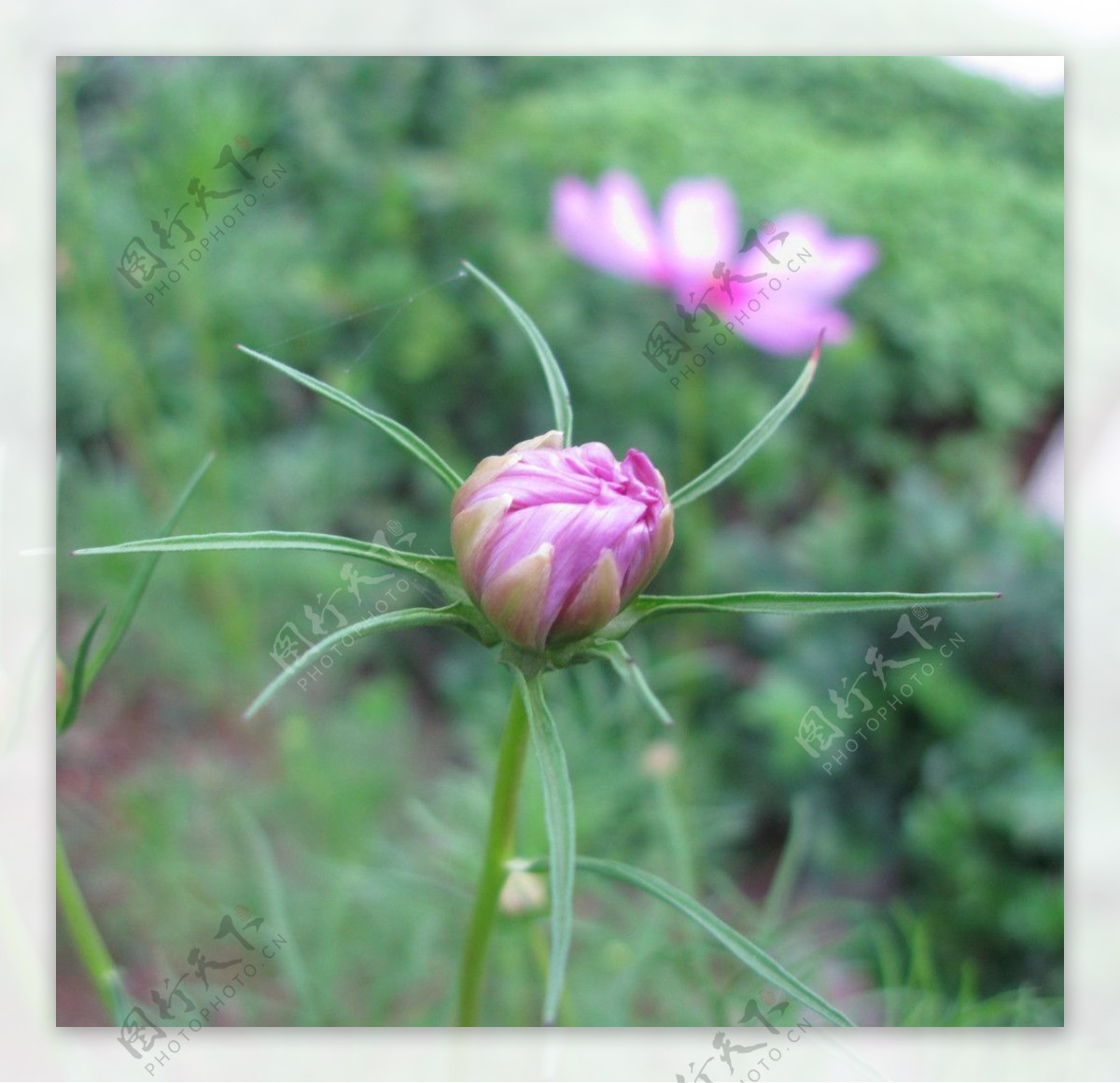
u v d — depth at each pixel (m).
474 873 0.20
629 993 0.18
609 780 0.22
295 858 0.24
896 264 0.36
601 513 0.12
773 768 0.27
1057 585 0.29
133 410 0.27
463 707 0.27
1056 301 0.37
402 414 0.31
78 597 0.27
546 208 0.34
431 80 0.37
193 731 0.27
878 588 0.30
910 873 0.27
